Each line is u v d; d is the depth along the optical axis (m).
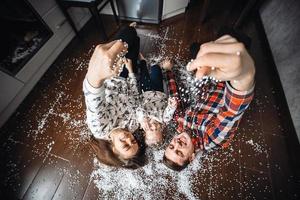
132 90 1.11
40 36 1.58
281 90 1.40
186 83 1.42
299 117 1.21
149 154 1.23
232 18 1.93
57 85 1.57
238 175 1.15
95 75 0.49
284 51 1.46
